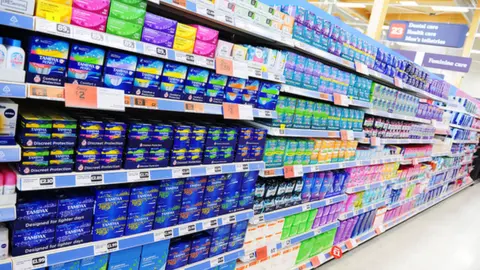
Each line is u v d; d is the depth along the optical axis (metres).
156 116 2.13
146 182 1.71
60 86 1.30
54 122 1.32
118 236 1.62
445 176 6.60
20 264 1.32
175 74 1.62
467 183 8.74
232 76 1.84
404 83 3.66
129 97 1.47
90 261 1.55
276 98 2.15
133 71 1.48
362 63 2.87
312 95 2.39
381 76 3.13
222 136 1.94
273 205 2.48
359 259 3.62
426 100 4.95
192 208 1.90
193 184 1.87
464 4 10.30
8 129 1.24
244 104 1.99
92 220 1.52
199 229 1.93
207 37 1.69
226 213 2.10
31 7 1.16
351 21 14.38
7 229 1.33
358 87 2.98
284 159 2.43
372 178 3.73
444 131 5.45
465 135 7.05
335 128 2.85
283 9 2.17
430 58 8.86
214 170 1.90
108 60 1.40
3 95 1.14
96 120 1.47
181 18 2.00
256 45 2.36
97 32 1.31
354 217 3.62
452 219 5.79
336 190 3.13
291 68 2.22
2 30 1.45
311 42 2.31
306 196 2.77
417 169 4.95
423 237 4.68
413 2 10.54
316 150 2.71
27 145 1.26
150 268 1.79
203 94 1.77
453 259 4.10
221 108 1.84
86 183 1.41
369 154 3.52
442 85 4.83
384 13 4.24
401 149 4.30
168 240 1.83
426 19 13.52
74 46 1.30
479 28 13.05
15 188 1.28
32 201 1.34
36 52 1.21
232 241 2.22
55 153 1.34
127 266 1.69
